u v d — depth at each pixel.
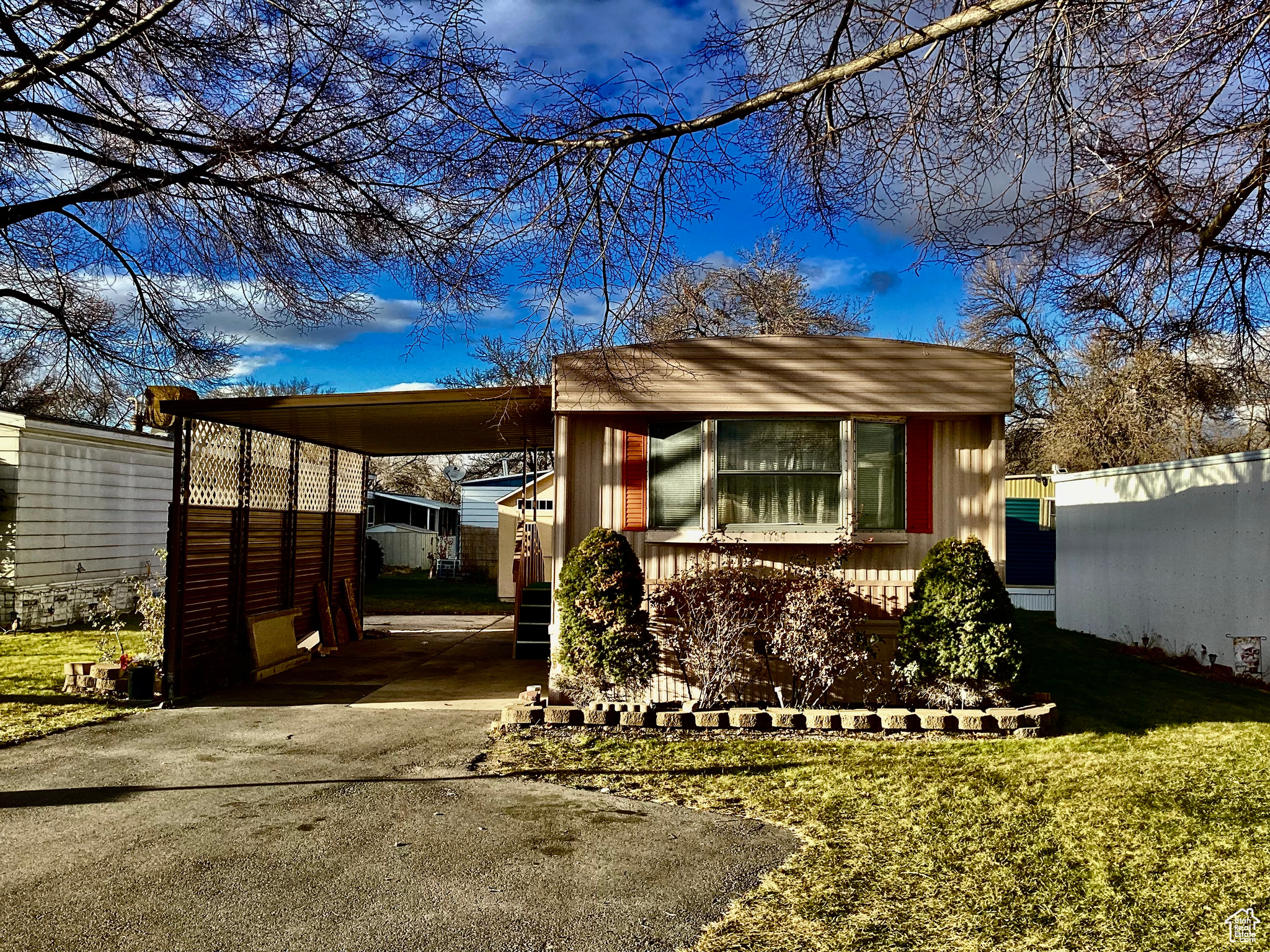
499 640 13.09
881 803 5.31
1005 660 7.11
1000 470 7.80
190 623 8.54
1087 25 4.69
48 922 3.68
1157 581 11.52
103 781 5.75
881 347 7.75
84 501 14.56
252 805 5.27
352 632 12.93
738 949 3.49
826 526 7.80
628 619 7.33
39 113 7.33
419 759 6.30
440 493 47.81
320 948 3.47
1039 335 21.62
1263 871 4.26
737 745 6.68
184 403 8.31
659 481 7.96
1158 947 3.50
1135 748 6.56
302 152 7.81
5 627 12.73
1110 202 5.61
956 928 3.68
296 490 11.23
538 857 4.45
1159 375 10.32
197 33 7.42
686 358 7.78
